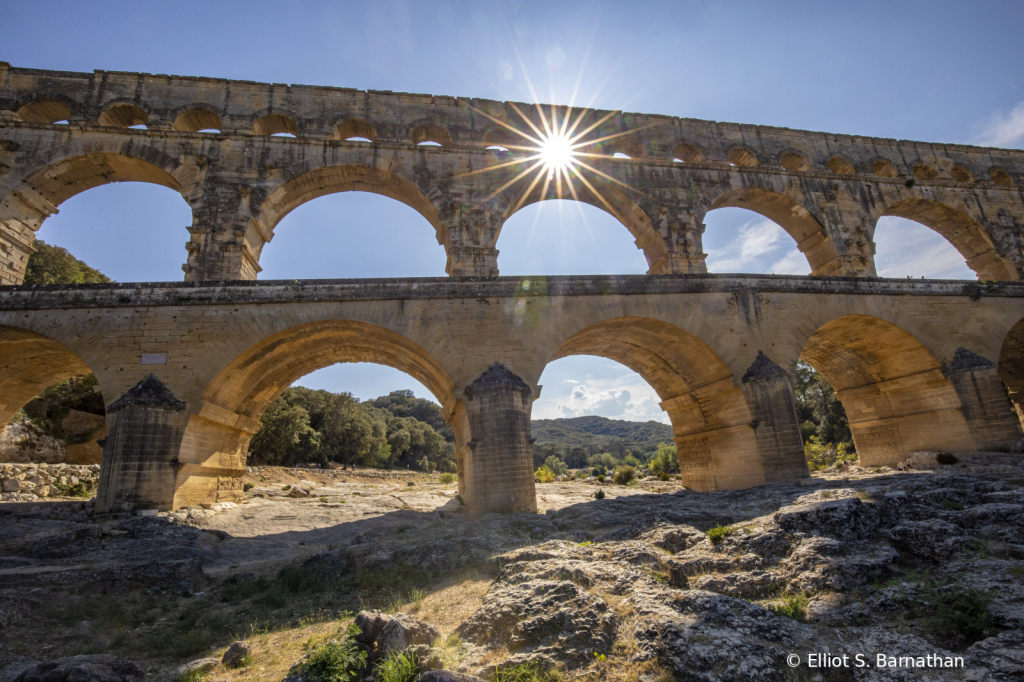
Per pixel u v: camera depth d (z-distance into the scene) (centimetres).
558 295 2447
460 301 2370
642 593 953
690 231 3120
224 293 2223
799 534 1134
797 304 2672
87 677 778
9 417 2727
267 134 3091
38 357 2495
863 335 2939
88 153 2653
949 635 786
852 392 3369
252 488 3216
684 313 2548
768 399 2434
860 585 938
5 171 2556
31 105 2823
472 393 2205
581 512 1948
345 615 1137
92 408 3919
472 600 1098
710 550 1196
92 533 1652
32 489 2631
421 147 2961
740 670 711
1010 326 2912
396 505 2630
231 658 925
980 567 923
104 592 1328
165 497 2008
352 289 2300
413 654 786
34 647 1020
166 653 998
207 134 2759
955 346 2802
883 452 3192
